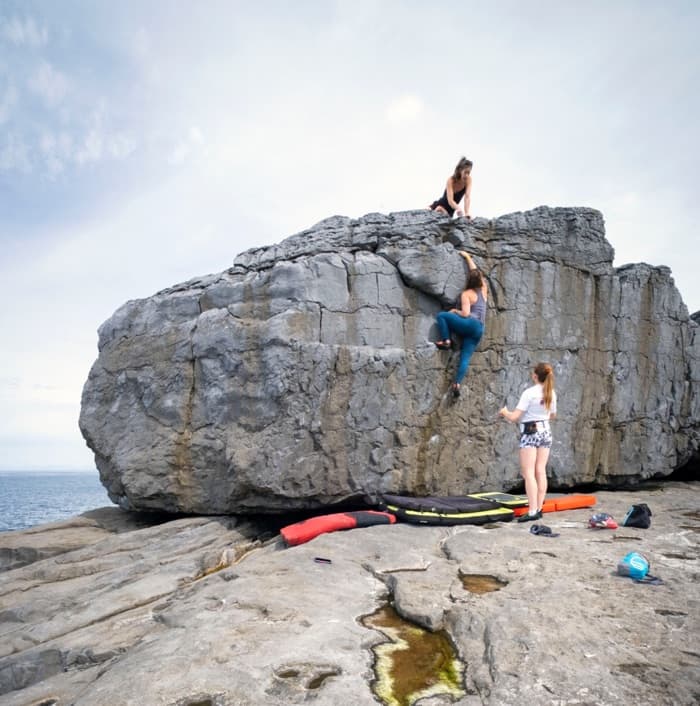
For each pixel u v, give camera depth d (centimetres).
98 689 341
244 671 347
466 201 995
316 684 338
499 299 984
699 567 536
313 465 850
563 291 1029
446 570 554
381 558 604
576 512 834
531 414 752
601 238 1064
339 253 928
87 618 569
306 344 860
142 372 988
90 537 901
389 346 912
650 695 303
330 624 429
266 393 859
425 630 429
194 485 909
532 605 439
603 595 459
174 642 405
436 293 922
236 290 942
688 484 1202
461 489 934
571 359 1030
